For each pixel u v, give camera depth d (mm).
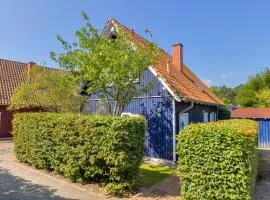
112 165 9070
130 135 9141
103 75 11742
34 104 20281
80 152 9680
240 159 7062
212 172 7363
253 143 7926
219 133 7309
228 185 7176
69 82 12859
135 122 9453
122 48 12320
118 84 12148
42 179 10570
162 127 14445
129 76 12289
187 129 7879
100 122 9258
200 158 7520
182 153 7812
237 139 7094
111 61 11422
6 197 8602
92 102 17766
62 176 10906
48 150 11367
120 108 13156
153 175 11688
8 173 11531
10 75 28891
